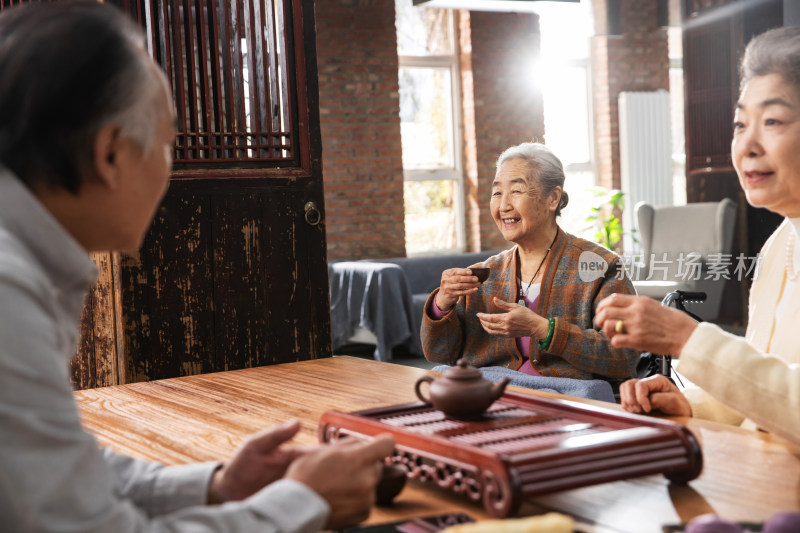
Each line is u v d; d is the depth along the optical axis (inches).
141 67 31.9
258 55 101.2
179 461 50.7
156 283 95.5
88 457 29.4
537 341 93.5
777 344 52.7
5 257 29.0
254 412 64.4
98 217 32.6
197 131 97.7
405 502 41.3
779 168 49.1
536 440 41.2
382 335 261.3
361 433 45.1
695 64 305.0
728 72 293.1
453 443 38.9
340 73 323.6
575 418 46.3
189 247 96.9
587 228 378.9
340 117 324.2
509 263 99.1
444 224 356.2
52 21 30.6
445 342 98.9
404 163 349.1
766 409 42.6
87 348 99.2
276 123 103.0
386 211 333.1
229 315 99.4
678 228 302.4
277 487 33.0
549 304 95.0
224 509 31.7
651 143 387.2
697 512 38.0
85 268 32.4
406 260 314.5
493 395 45.9
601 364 89.2
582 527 36.4
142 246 94.5
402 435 42.0
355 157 327.6
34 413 27.7
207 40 97.7
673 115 408.5
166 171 34.2
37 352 28.1
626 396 57.9
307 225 103.4
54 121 30.2
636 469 38.7
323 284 105.0
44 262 31.4
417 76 348.2
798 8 172.6
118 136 31.4
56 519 27.8
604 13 373.1
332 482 33.9
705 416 57.3
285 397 69.9
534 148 97.3
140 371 95.3
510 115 354.9
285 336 102.8
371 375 79.6
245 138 100.4
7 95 30.1
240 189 99.0
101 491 29.7
